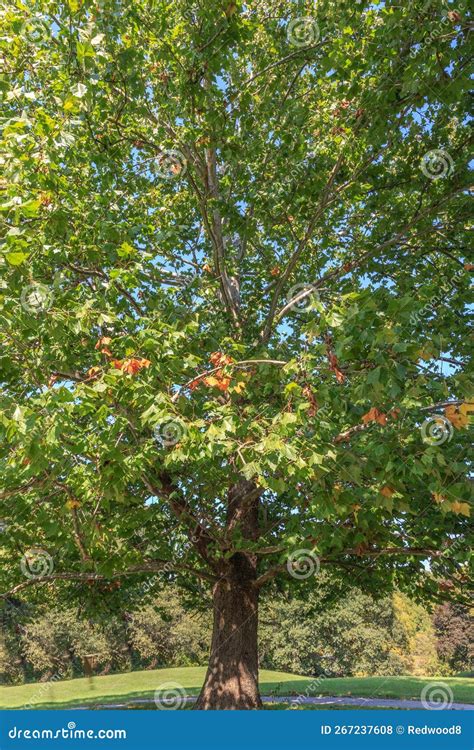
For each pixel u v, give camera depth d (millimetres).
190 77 8695
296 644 42688
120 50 8664
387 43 7914
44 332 6363
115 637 37531
